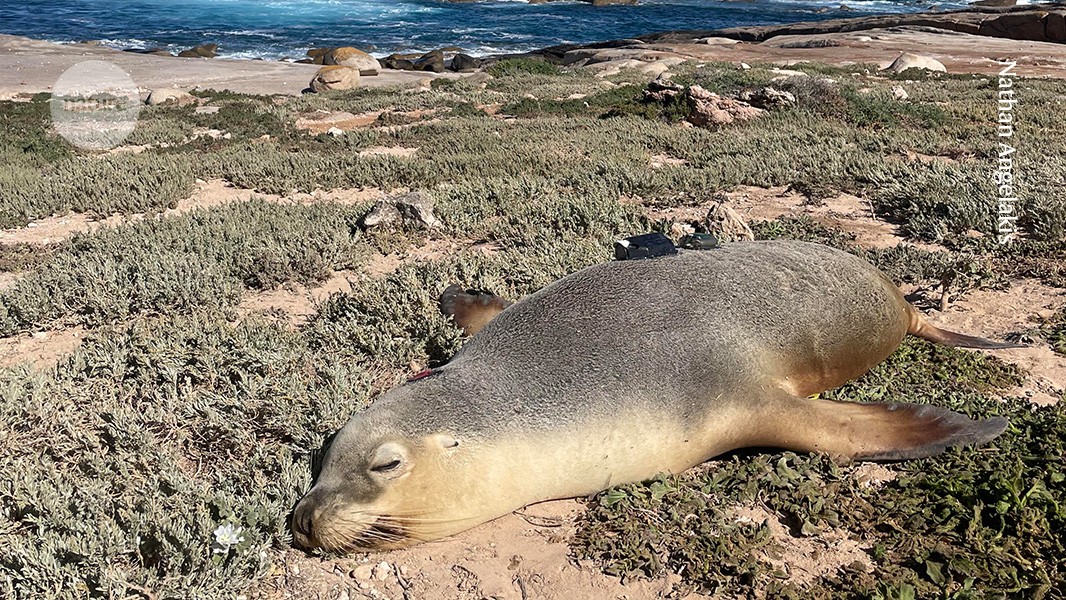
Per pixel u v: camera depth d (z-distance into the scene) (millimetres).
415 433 3754
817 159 11523
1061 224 7957
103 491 4102
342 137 15891
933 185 9672
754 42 48500
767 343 4539
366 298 6301
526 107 19484
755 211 9570
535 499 4023
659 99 17750
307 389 4977
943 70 29906
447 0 72875
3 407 4828
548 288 4719
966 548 3654
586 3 72500
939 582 3492
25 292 6770
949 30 47219
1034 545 3615
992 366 5289
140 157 13695
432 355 5562
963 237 8031
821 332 4785
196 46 47625
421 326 5746
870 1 72500
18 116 19812
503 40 54469
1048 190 9133
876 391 4953
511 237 8422
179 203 10945
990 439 4266
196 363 5473
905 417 4391
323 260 7645
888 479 4180
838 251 5273
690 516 3961
